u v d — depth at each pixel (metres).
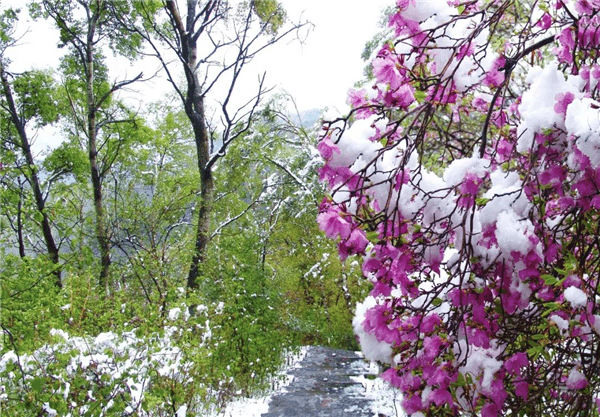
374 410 7.00
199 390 6.01
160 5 13.52
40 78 16.75
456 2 2.04
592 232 1.83
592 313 1.80
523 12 2.65
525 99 1.90
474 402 1.81
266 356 9.52
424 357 1.81
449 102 2.09
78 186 17.20
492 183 1.88
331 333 15.16
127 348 4.92
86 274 6.60
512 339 1.85
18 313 4.76
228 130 12.01
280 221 15.87
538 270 1.77
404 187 1.82
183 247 10.87
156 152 22.98
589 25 1.97
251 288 9.53
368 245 1.88
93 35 15.14
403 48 1.96
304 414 7.21
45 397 4.11
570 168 1.77
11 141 17.38
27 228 15.20
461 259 1.70
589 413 1.99
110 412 4.34
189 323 6.38
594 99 1.83
